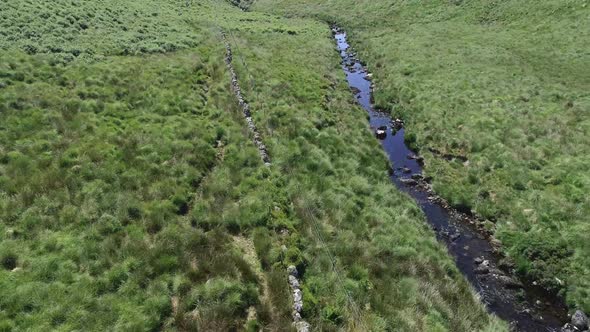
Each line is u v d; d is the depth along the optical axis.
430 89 37.72
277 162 23.30
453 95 35.78
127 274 14.54
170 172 20.42
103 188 18.22
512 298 18.19
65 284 13.77
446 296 17.06
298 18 71.88
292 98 32.62
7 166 18.05
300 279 15.90
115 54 33.50
